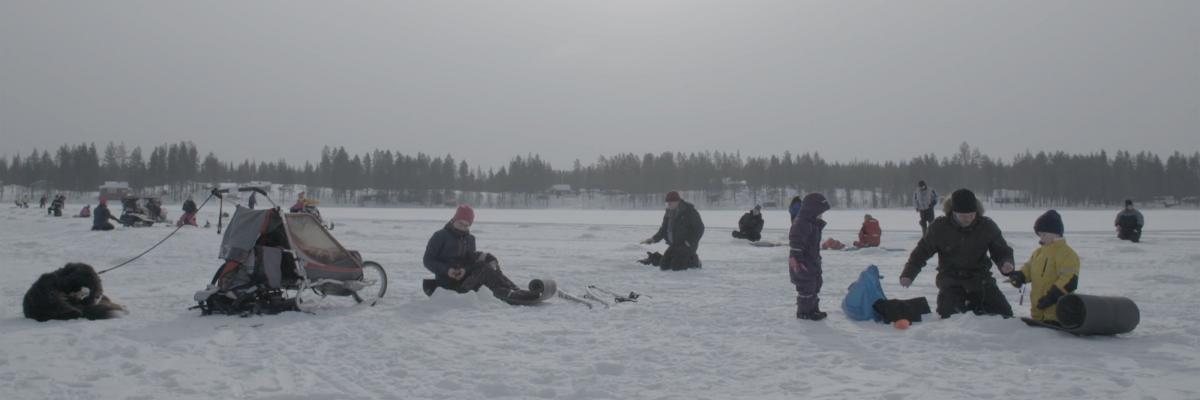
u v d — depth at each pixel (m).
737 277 11.99
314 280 8.01
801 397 4.62
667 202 13.38
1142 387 4.64
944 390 4.68
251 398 4.71
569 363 5.62
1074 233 25.17
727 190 139.12
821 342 6.23
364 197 135.38
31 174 131.50
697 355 5.83
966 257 7.11
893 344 6.07
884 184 132.12
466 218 8.81
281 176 148.88
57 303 7.34
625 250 18.36
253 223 7.87
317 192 143.38
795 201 18.34
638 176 138.25
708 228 32.06
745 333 6.70
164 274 12.20
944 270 7.27
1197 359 5.36
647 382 5.06
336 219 45.81
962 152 137.12
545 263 14.52
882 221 48.81
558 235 26.20
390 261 14.93
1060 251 6.38
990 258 7.24
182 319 7.49
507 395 4.82
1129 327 5.98
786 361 5.59
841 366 5.39
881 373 5.16
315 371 5.42
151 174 133.62
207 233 21.39
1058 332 6.15
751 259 15.44
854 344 6.12
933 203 20.73
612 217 62.62
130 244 18.02
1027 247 18.91
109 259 14.98
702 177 137.38
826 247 18.70
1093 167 127.00
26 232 23.38
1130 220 20.39
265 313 7.73
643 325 7.14
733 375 5.21
